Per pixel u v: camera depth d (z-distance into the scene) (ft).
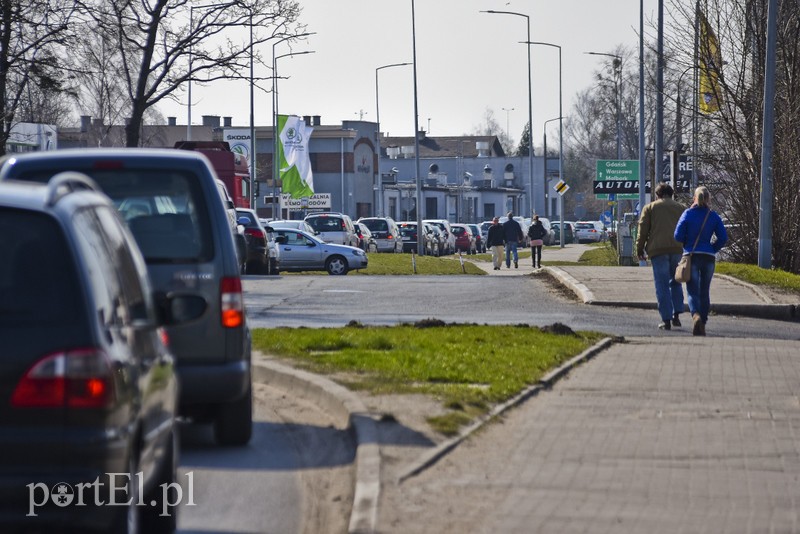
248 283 279.08
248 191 433.48
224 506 77.36
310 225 493.77
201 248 91.91
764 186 255.09
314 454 93.76
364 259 402.11
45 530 53.26
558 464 83.25
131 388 56.65
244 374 91.81
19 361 52.70
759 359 139.64
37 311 53.47
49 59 304.50
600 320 191.93
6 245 54.39
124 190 91.50
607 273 265.34
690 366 133.49
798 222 287.28
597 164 563.48
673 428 96.78
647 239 179.93
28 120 465.88
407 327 169.58
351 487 82.48
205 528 71.92
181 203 92.22
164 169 92.27
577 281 246.47
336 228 493.77
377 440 88.99
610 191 482.69
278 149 609.01
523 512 70.13
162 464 67.26
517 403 108.27
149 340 63.93
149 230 91.50
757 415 102.78
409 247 635.66
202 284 91.50
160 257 91.20
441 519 68.44
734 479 79.05
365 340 147.54
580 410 105.19
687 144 338.34
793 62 288.51
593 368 131.75
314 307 215.10
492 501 72.79
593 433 94.63
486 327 168.55
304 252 400.26
